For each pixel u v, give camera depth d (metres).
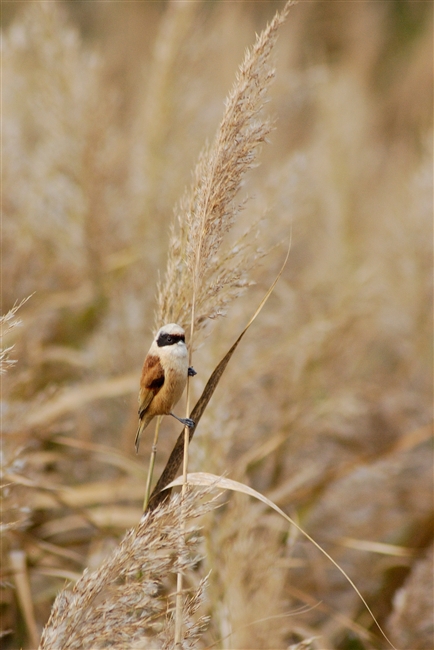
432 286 18.12
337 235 21.73
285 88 21.39
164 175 17.73
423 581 10.33
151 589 5.68
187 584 9.23
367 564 13.73
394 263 18.75
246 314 13.07
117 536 11.73
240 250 7.08
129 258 16.28
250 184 18.95
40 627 10.86
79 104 15.34
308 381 13.63
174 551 5.77
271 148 23.94
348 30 34.50
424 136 21.44
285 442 13.94
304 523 12.51
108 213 15.91
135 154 18.31
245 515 9.39
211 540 9.18
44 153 15.95
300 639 11.09
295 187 12.89
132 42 27.88
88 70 15.90
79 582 5.72
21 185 15.59
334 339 14.08
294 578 12.83
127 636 5.54
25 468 10.48
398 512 14.57
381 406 16.33
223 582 8.80
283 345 13.60
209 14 21.55
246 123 6.45
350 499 13.93
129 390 13.17
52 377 14.65
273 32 6.30
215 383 6.85
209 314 7.10
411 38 37.78
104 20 30.22
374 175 28.17
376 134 32.66
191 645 5.97
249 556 8.80
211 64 20.31
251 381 13.16
